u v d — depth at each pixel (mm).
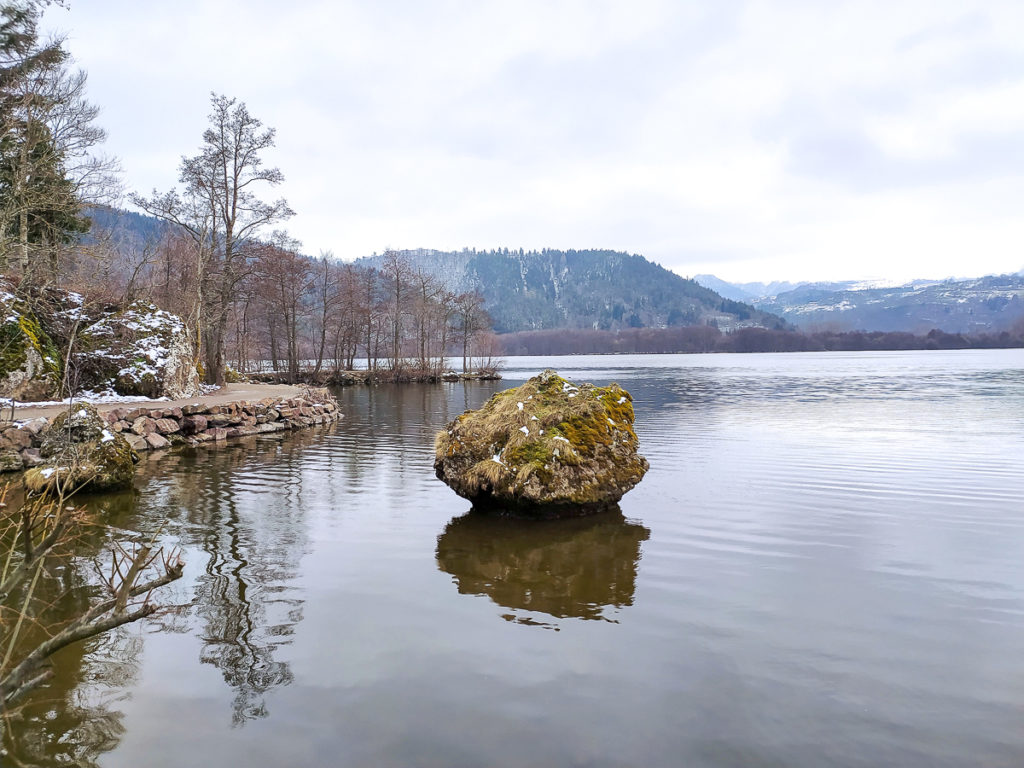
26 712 4691
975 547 8852
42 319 21797
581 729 4512
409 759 4176
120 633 6004
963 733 4461
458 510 10992
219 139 32906
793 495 12125
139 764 4121
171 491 12422
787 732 4473
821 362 105875
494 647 5781
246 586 7281
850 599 6961
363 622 6312
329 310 62344
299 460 16344
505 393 12266
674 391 42344
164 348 24516
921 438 19438
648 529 9797
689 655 5641
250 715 4688
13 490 11648
